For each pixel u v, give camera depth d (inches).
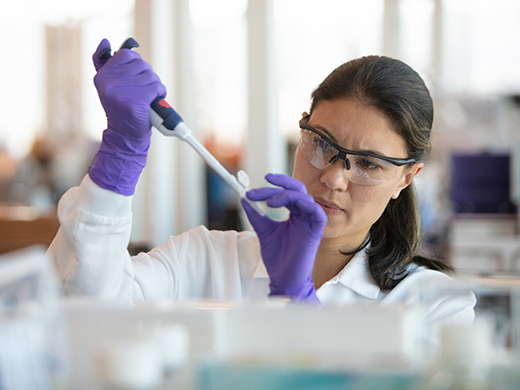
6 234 134.0
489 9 207.2
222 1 220.5
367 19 209.8
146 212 221.0
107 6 234.4
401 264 54.4
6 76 245.3
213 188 224.4
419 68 208.1
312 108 50.9
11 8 242.7
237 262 58.6
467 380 24.0
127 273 47.8
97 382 23.2
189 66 225.1
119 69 40.8
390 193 49.2
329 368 22.9
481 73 207.9
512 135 202.1
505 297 27.7
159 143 220.2
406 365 23.5
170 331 24.1
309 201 39.9
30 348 23.2
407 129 47.4
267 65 209.0
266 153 210.7
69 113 243.0
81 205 41.7
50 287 24.9
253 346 25.7
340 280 53.6
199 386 23.0
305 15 213.0
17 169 245.9
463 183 178.2
